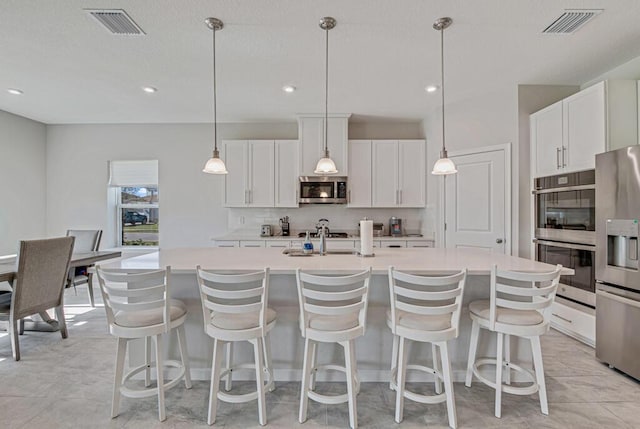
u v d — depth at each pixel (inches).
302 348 90.4
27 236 187.3
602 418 74.7
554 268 79.6
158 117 185.9
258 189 183.3
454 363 90.8
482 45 104.3
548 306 74.3
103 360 103.3
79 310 152.8
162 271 73.8
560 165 119.9
